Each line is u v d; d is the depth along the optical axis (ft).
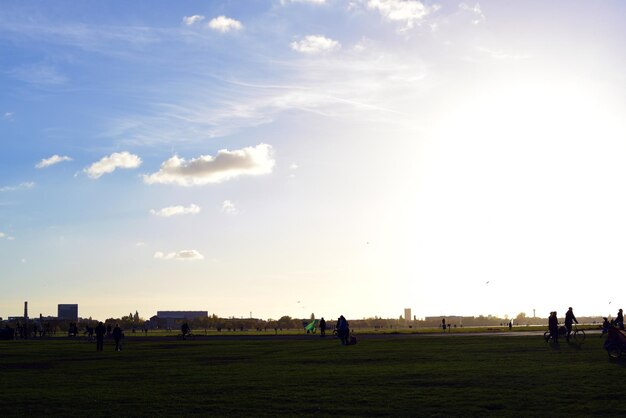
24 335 440.04
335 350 196.24
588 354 151.02
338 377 118.01
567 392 92.79
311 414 81.41
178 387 109.60
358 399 91.61
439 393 95.20
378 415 79.97
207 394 100.22
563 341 202.59
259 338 331.36
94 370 146.51
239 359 169.37
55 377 131.85
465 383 104.73
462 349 180.75
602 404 83.41
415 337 286.05
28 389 111.14
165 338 372.99
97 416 82.69
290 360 161.38
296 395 96.84
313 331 444.96
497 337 254.47
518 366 128.06
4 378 131.03
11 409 89.15
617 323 228.43
